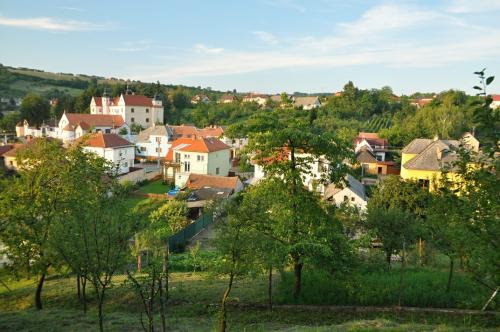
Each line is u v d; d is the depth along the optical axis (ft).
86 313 51.88
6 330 44.70
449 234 30.09
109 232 39.34
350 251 50.24
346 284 50.39
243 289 58.59
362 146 210.18
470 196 25.17
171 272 73.41
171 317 49.88
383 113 344.28
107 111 338.34
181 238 95.40
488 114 19.90
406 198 79.82
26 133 311.27
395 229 62.80
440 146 124.77
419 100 439.22
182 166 176.35
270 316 49.37
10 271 54.08
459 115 231.09
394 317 47.67
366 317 48.16
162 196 142.82
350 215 65.16
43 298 59.11
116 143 180.96
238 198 55.77
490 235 24.11
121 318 49.14
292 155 51.37
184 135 244.22
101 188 48.11
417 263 67.41
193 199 125.70
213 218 112.47
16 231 50.39
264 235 45.98
